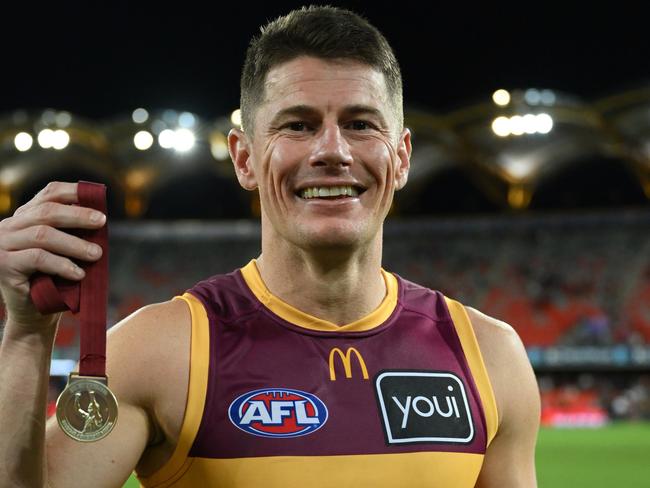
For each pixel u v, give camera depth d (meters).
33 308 1.88
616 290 31.58
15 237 1.85
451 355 2.38
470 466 2.25
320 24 2.19
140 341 2.18
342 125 2.18
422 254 33.84
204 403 2.14
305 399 2.17
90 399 1.85
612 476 14.34
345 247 2.16
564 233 33.22
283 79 2.18
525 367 2.49
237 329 2.25
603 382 32.06
